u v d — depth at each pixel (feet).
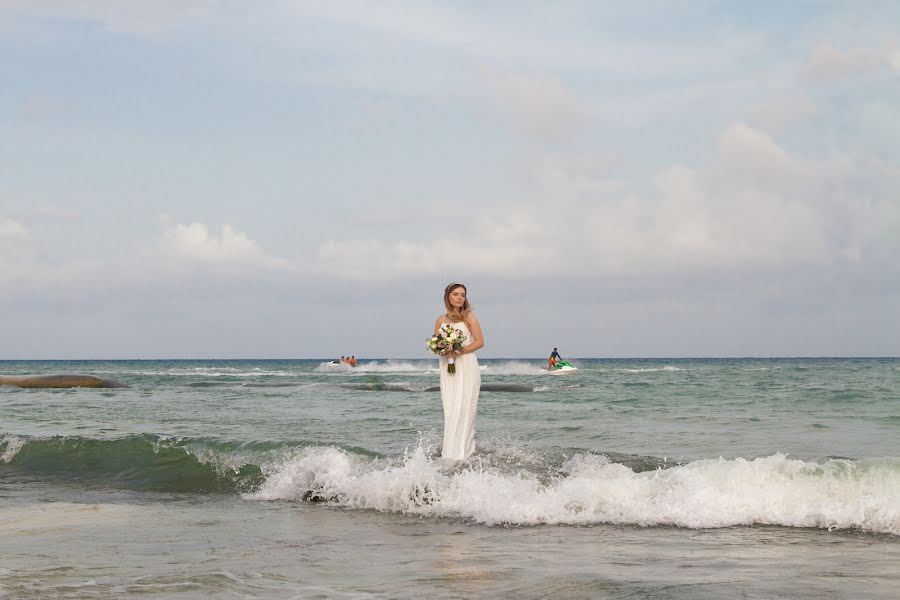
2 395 68.95
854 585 12.30
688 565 13.97
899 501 17.89
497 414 45.37
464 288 27.66
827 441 31.60
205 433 35.88
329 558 15.03
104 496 24.17
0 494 24.59
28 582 12.73
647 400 57.11
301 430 36.81
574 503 19.85
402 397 62.34
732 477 20.30
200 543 16.72
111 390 76.07
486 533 17.81
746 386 78.18
